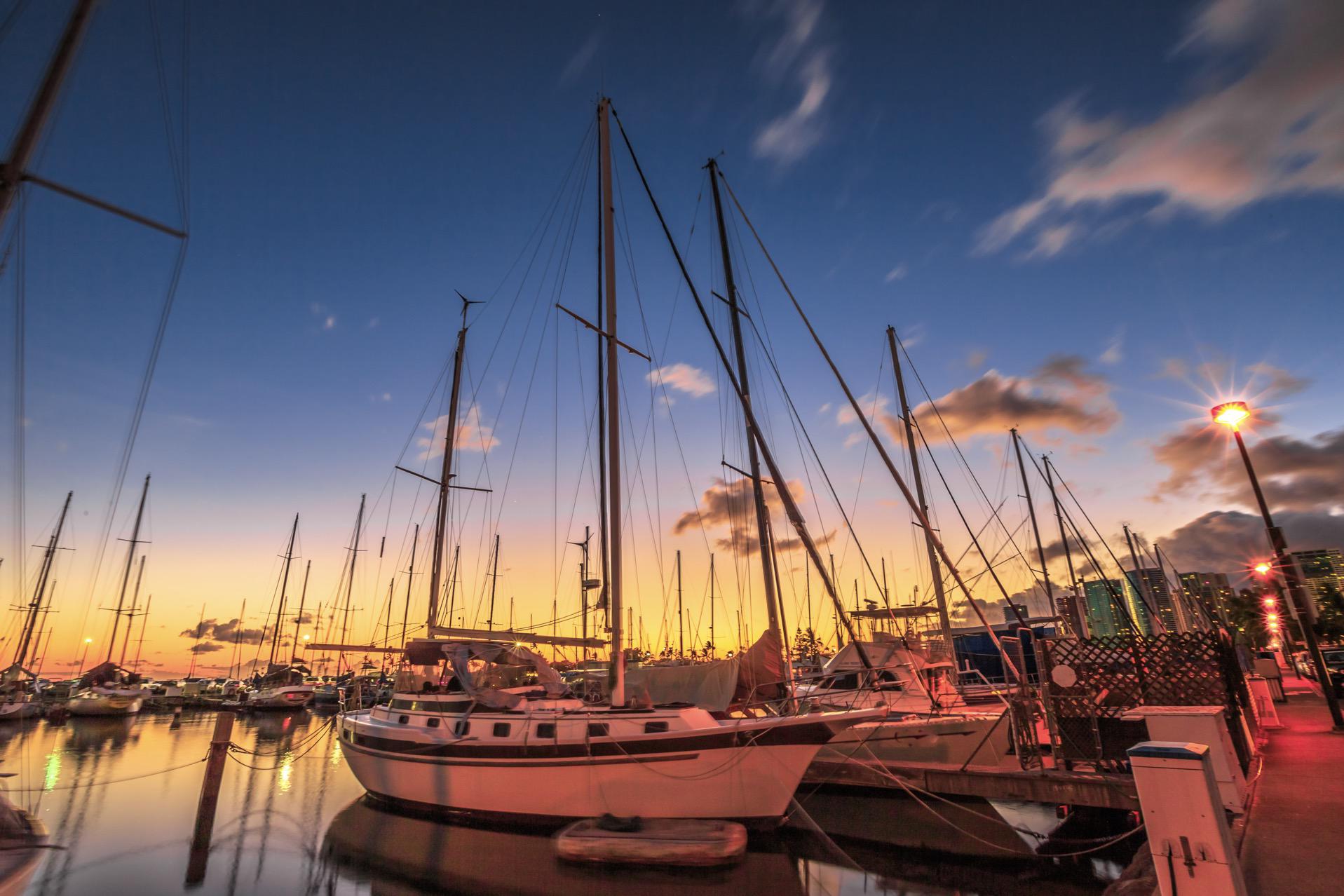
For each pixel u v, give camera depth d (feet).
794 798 44.42
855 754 52.75
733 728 42.01
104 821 53.52
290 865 41.52
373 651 65.10
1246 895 15.47
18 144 25.02
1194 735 28.04
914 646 67.77
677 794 42.68
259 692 167.63
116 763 85.51
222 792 65.87
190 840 47.70
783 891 36.17
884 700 59.88
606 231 54.90
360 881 38.63
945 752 51.16
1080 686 39.01
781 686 46.24
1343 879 19.98
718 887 36.58
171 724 138.00
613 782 43.45
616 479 49.98
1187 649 36.50
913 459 86.53
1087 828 43.83
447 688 54.44
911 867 39.37
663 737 42.68
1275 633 158.81
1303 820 25.96
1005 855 40.93
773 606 62.23
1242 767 34.63
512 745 46.09
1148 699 36.99
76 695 145.89
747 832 40.75
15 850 25.63
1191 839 15.75
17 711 129.08
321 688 176.76
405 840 45.37
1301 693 92.22
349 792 65.10
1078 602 74.95
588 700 52.42
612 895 35.96
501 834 45.52
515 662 53.88
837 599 47.96
